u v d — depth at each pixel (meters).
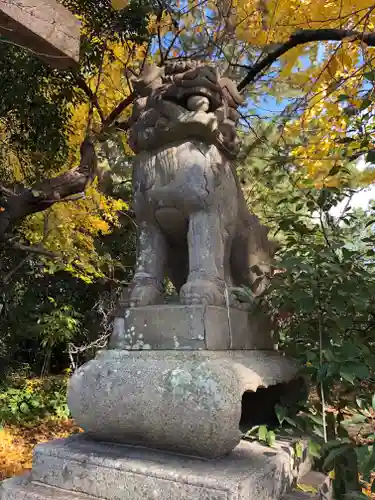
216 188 2.17
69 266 5.81
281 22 2.78
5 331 8.20
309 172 2.77
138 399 1.72
